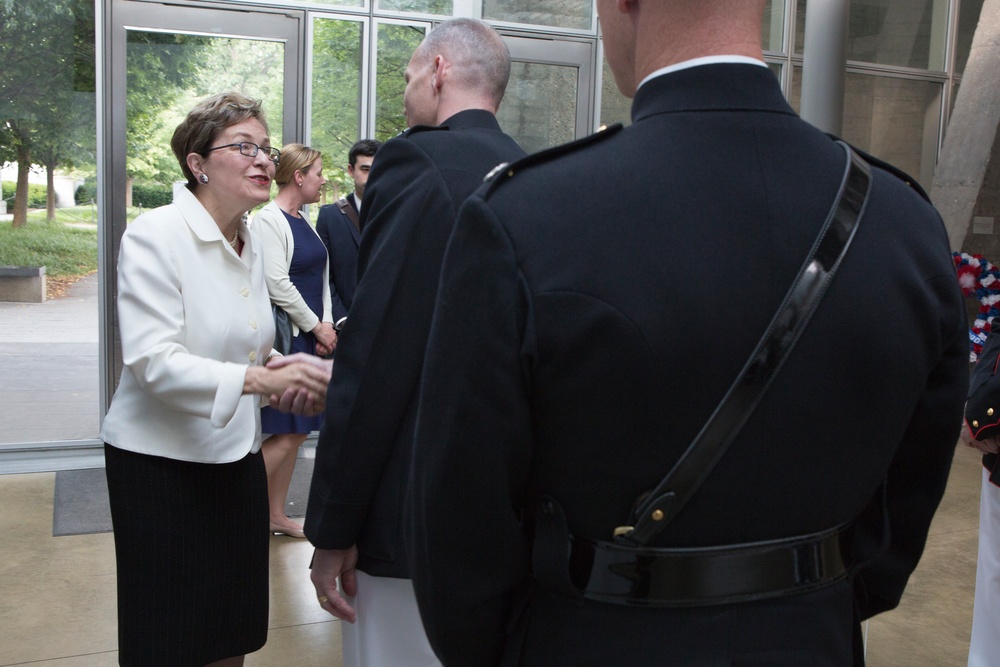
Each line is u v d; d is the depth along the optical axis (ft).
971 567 13.00
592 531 3.03
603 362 2.80
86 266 17.44
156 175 17.85
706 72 3.03
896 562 3.67
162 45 17.75
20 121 16.94
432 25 19.88
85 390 17.47
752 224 2.86
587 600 3.05
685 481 2.86
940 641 10.58
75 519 13.97
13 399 17.07
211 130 6.89
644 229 2.83
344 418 5.30
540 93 21.17
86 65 17.22
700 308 2.79
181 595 6.89
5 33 16.76
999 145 28.96
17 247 16.98
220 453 6.86
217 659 7.17
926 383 3.33
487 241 2.88
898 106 30.96
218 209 7.07
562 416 2.91
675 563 2.97
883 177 3.20
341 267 14.30
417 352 5.24
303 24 18.72
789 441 2.91
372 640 5.73
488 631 3.24
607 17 3.36
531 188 2.92
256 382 6.34
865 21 30.14
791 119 3.09
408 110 6.18
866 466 3.13
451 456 2.96
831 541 3.17
